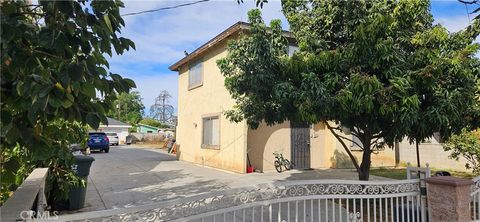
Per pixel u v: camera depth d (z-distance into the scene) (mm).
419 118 5707
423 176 5707
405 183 5531
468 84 5934
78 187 7156
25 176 5902
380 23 5613
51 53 2469
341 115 5941
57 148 3820
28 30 2387
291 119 6898
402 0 6176
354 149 15547
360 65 5965
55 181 6621
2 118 2365
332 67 6172
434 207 5266
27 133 2535
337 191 5051
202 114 16734
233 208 4074
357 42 5801
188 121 18641
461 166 14352
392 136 6492
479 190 5754
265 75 6379
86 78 2408
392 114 5543
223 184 10719
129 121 64562
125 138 44906
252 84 6547
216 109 15195
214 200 3969
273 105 7012
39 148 2596
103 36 2471
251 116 7457
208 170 14312
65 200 7012
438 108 5695
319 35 7059
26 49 2404
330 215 6570
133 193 9250
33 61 2348
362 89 5398
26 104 2344
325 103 5719
